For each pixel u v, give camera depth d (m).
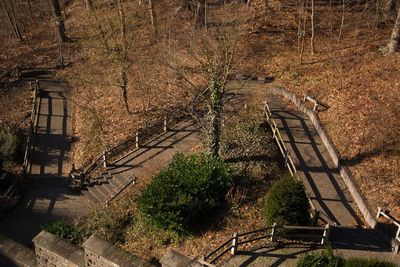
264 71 28.31
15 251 13.03
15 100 30.42
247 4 33.31
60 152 26.03
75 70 33.03
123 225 19.23
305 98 24.66
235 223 17.41
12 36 40.03
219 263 15.14
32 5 44.97
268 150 21.55
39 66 34.62
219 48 21.11
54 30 40.22
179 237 17.42
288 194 15.69
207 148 22.09
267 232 16.38
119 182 22.17
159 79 28.61
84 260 12.16
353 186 18.44
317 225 16.53
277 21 33.19
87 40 33.50
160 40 30.58
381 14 31.98
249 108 24.62
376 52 27.41
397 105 22.12
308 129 22.88
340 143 21.16
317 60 28.19
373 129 21.06
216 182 18.39
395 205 17.36
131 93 28.66
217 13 29.77
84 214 21.30
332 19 32.91
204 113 25.56
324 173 19.88
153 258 16.94
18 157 25.34
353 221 17.19
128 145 24.55
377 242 16.02
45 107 29.97
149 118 26.47
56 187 23.39
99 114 28.12
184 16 32.31
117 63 29.05
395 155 19.78
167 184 17.88
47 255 12.62
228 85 27.02
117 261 11.45
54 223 19.64
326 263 13.76
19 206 22.09
